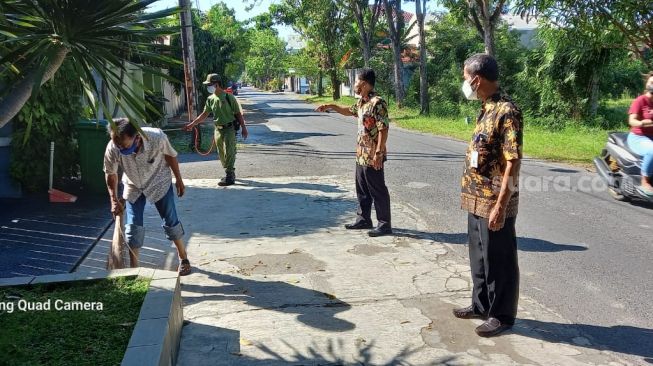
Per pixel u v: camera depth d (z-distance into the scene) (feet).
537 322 12.73
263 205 24.32
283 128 63.00
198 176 31.45
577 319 12.91
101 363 8.48
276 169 33.71
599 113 64.75
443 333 12.14
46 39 8.07
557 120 62.44
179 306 11.74
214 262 16.89
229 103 28.14
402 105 91.45
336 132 57.77
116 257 14.70
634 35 39.09
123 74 9.23
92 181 26.00
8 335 9.30
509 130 11.08
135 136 14.01
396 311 13.28
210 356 11.02
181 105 96.53
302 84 241.35
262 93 256.52
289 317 12.93
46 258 17.20
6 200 24.84
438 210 23.48
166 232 15.51
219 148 28.43
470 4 54.90
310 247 18.31
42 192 26.35
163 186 14.94
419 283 15.08
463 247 18.35
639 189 23.31
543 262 16.94
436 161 36.83
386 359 10.98
